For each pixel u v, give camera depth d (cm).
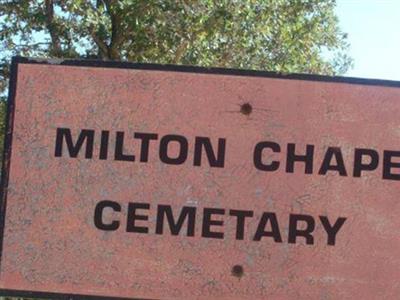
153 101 319
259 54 840
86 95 320
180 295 313
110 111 319
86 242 315
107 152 318
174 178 317
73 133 319
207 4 780
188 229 315
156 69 320
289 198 315
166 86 320
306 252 313
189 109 319
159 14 786
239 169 316
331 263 312
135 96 320
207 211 315
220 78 320
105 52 833
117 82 320
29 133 319
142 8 786
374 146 316
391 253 312
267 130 317
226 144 317
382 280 311
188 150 318
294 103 318
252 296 312
